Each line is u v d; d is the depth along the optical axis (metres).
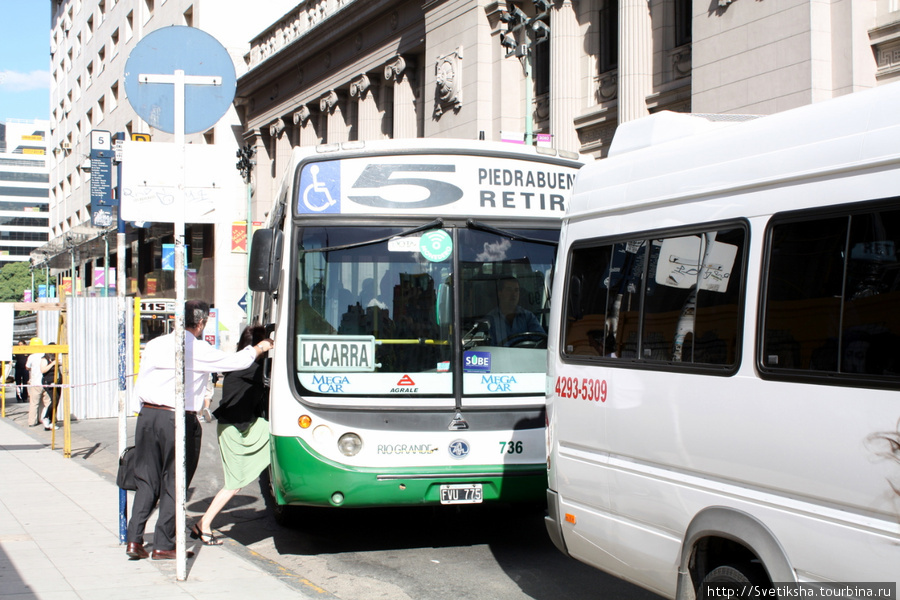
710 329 4.23
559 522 5.35
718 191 4.28
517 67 24.41
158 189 6.21
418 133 29.95
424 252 6.93
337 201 6.94
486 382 6.81
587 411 5.07
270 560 6.77
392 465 6.54
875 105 3.58
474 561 6.84
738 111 15.73
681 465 4.32
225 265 43.00
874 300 3.44
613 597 5.86
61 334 13.83
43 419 17.08
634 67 19.16
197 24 46.84
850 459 3.45
